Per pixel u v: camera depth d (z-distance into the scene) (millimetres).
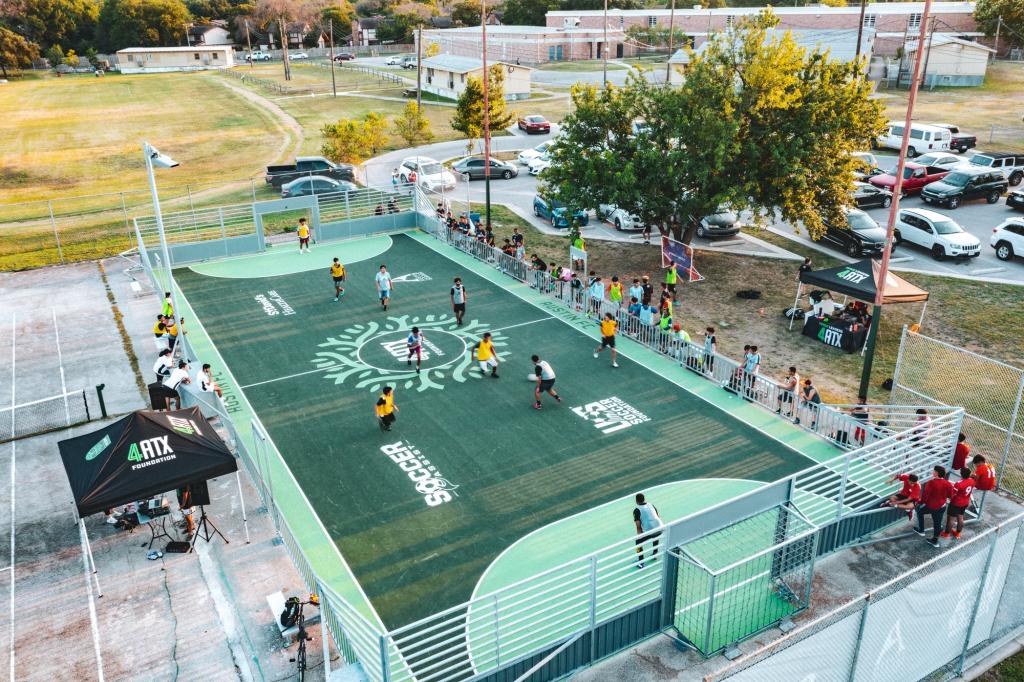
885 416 21141
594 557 12867
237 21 145875
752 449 20422
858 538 16672
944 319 28531
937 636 12578
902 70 77688
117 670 13461
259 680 13102
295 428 21859
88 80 111125
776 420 21875
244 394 23844
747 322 28750
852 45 69625
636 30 107125
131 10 134250
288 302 31328
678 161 30844
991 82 77000
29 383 24875
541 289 31844
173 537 16969
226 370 25484
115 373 25516
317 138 68438
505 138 64562
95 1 144125
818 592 15008
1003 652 13703
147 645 14016
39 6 130625
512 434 21344
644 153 30656
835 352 26141
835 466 19391
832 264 34531
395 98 86500
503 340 27406
